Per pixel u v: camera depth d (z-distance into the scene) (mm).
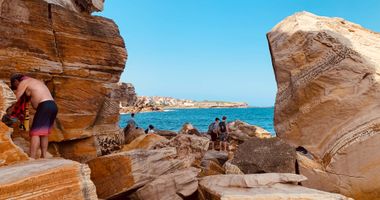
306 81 6906
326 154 6391
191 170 6637
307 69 7031
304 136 6852
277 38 8008
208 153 10719
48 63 6934
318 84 6738
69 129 7438
